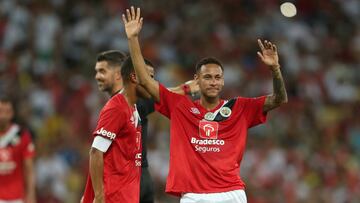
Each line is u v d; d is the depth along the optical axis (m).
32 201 36.38
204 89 25.95
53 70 60.94
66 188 50.62
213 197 25.42
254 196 53.25
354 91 70.81
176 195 25.91
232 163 25.84
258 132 58.94
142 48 66.62
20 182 36.75
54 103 57.56
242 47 71.12
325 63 73.19
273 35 73.38
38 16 64.69
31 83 58.66
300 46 73.62
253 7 75.62
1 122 36.19
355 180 58.59
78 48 64.44
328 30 77.19
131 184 25.88
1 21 63.34
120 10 68.50
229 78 65.56
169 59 66.94
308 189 55.81
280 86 26.05
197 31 70.88
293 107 64.94
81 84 59.62
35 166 50.59
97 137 25.25
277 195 53.97
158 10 71.12
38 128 54.62
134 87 26.06
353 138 64.25
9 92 53.88
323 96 69.19
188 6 73.12
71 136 54.62
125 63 26.09
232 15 74.12
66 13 66.75
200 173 25.62
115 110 25.39
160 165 52.09
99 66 27.03
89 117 56.47
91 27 65.81
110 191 25.55
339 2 79.94
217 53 69.25
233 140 26.08
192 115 26.09
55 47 63.44
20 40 62.59
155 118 54.84
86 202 26.30
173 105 26.23
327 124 65.00
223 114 26.16
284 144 60.09
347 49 76.00
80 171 52.06
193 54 68.31
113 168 25.64
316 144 61.62
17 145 36.41
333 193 56.84
